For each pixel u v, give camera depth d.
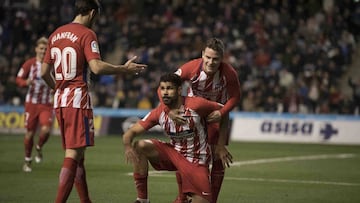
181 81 16.36
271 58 57.44
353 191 23.95
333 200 21.84
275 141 48.94
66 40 16.98
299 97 52.16
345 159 36.00
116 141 45.72
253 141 49.06
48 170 28.81
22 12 64.31
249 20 60.69
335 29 60.03
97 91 55.25
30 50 59.97
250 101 52.53
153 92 54.00
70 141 16.86
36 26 61.41
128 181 25.53
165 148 16.81
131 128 16.47
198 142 16.53
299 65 56.41
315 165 32.72
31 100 29.64
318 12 61.19
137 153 16.95
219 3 62.84
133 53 58.44
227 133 17.67
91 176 26.97
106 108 53.03
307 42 58.50
